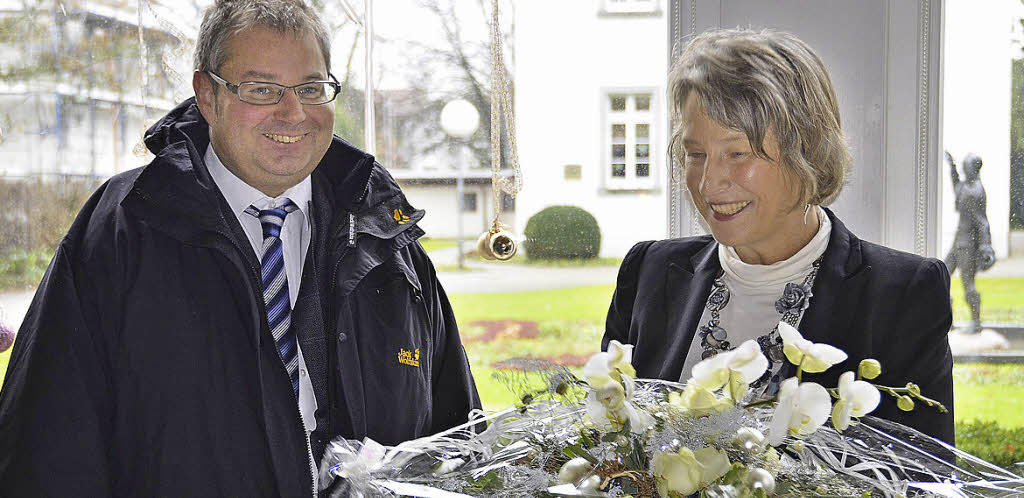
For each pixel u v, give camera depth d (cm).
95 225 115
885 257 109
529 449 82
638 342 123
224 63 114
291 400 115
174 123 125
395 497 80
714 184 102
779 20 161
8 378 110
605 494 72
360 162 131
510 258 171
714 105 100
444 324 142
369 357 125
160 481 111
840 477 75
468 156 171
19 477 105
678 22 163
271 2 116
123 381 112
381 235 128
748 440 72
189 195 115
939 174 160
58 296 110
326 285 125
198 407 112
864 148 161
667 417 75
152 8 159
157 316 112
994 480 76
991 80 158
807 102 100
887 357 105
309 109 116
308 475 115
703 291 117
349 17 166
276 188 122
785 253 111
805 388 71
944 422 101
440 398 140
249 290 116
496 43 165
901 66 158
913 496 74
